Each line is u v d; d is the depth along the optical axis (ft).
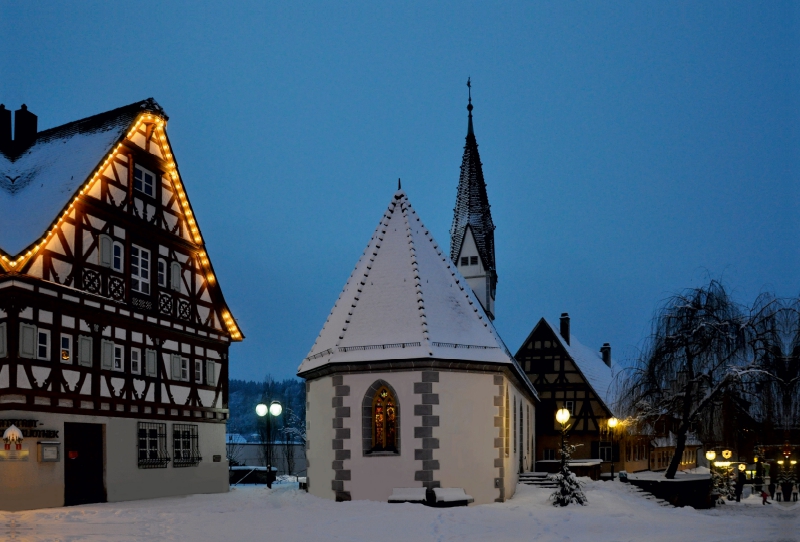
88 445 76.64
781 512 85.66
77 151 81.71
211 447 95.09
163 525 57.21
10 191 77.77
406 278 80.79
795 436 89.56
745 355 89.76
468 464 75.46
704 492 91.66
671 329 92.94
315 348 85.66
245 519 61.36
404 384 74.95
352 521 60.75
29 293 69.41
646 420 96.89
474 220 128.98
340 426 76.02
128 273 82.43
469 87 136.36
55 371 71.82
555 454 154.81
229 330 101.24
